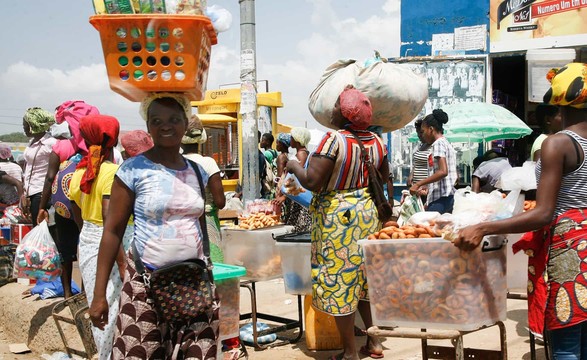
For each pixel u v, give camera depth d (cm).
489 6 1111
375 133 464
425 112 1146
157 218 300
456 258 327
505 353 361
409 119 508
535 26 1087
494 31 1112
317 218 436
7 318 646
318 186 422
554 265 298
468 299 329
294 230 589
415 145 1147
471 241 310
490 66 1123
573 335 298
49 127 682
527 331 539
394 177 1159
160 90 301
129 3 294
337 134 423
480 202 346
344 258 426
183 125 309
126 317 297
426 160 716
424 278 333
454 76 1133
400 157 1156
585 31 1056
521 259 407
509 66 1307
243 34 859
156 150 310
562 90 294
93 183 411
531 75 711
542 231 319
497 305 343
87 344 479
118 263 397
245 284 534
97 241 418
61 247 593
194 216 309
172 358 299
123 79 298
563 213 297
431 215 368
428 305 334
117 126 415
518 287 412
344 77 489
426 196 708
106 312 312
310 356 507
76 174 443
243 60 855
